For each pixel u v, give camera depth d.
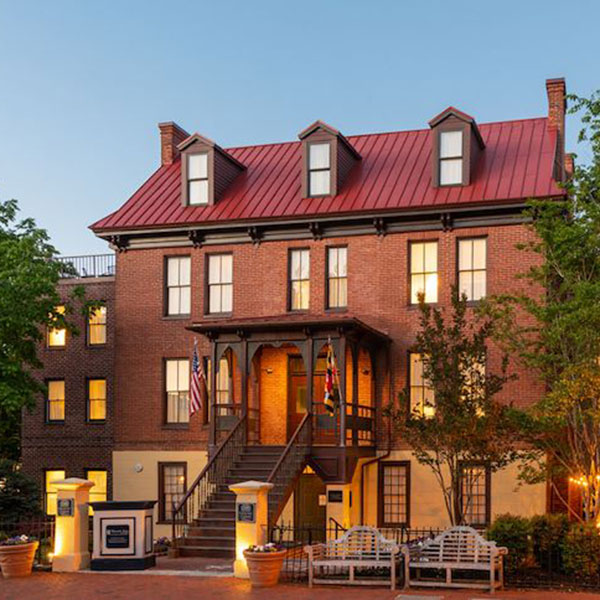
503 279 29.08
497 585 18.64
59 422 35.56
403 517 29.28
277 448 28.05
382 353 30.20
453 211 29.45
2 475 30.80
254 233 31.75
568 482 26.53
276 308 31.48
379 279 30.52
